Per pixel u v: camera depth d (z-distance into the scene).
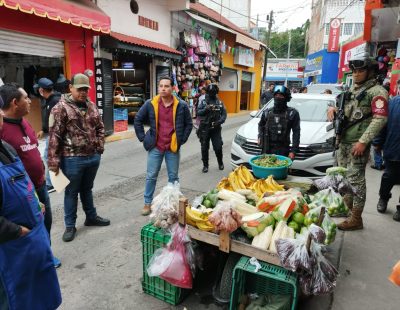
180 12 13.54
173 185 2.88
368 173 6.64
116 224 4.19
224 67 18.88
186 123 4.45
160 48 11.01
